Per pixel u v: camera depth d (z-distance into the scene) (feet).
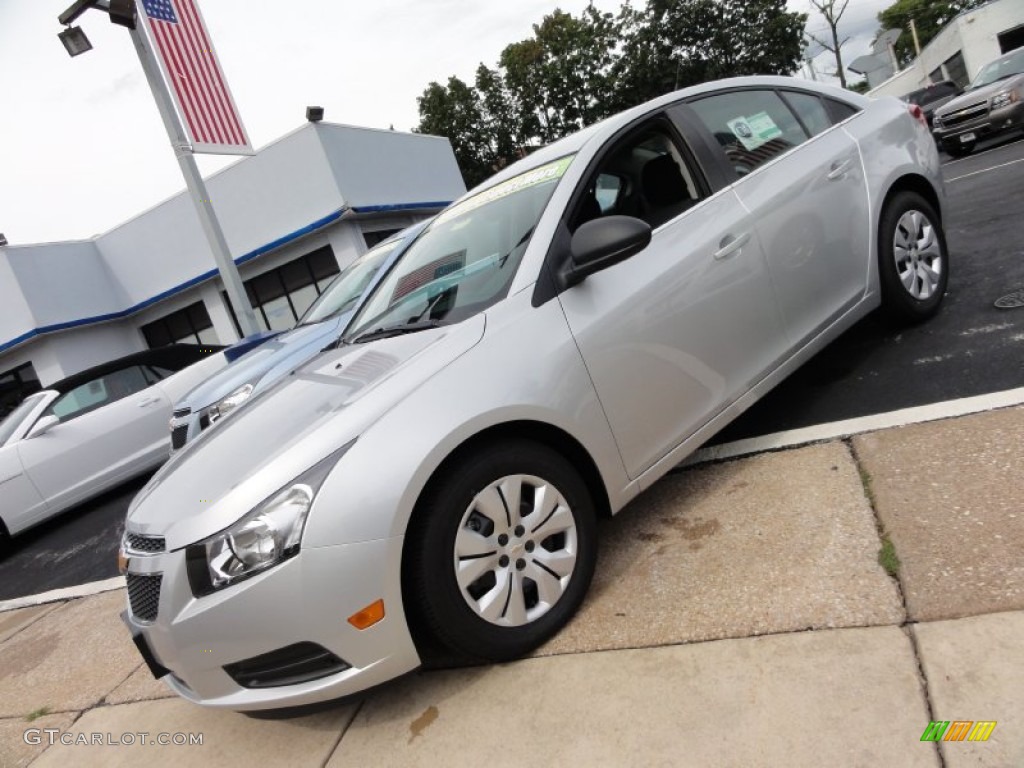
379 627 6.79
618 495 8.46
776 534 8.36
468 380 7.45
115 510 24.20
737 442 11.22
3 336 55.62
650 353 8.75
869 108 13.00
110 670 11.41
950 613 6.29
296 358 16.51
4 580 20.62
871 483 8.67
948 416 9.61
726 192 10.14
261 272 55.42
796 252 10.61
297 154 50.80
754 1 127.13
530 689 7.20
